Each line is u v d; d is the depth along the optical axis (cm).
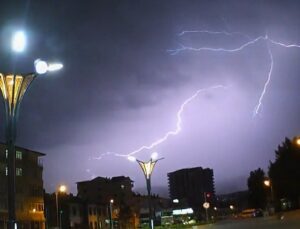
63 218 8700
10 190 1712
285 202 9344
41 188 8012
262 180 12481
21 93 1834
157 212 12094
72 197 9519
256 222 5506
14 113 1806
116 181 12344
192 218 12469
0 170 6831
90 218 9644
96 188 12275
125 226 11100
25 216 7369
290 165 8531
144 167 4075
